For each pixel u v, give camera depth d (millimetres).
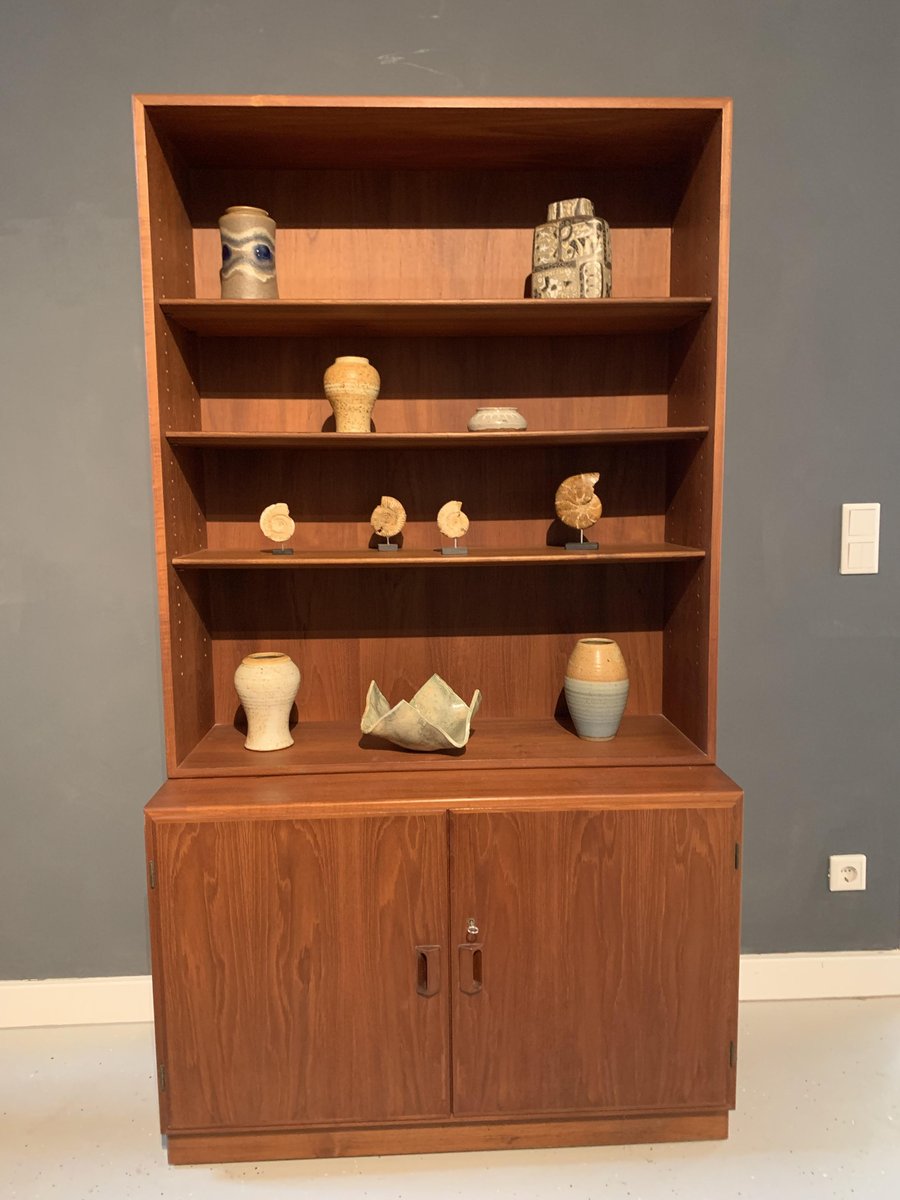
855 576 2012
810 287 1926
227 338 1891
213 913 1552
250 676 1764
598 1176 1597
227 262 1665
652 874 1588
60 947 2031
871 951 2100
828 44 1866
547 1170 1612
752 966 2094
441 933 1577
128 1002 2037
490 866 1567
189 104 1519
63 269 1858
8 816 1990
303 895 1555
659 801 1575
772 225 1905
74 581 1940
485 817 1557
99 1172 1609
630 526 1980
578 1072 1620
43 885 2014
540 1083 1617
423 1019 1593
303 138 1675
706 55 1856
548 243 1713
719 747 2045
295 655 1986
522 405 1940
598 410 1946
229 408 1905
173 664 1667
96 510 1925
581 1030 1610
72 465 1910
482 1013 1595
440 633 1993
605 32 1840
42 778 1986
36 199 1837
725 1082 1638
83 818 2002
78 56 1806
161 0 1797
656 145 1741
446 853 1562
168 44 1808
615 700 1805
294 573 1962
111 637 1959
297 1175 1606
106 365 1888
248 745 1796
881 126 1892
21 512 1916
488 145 1724
